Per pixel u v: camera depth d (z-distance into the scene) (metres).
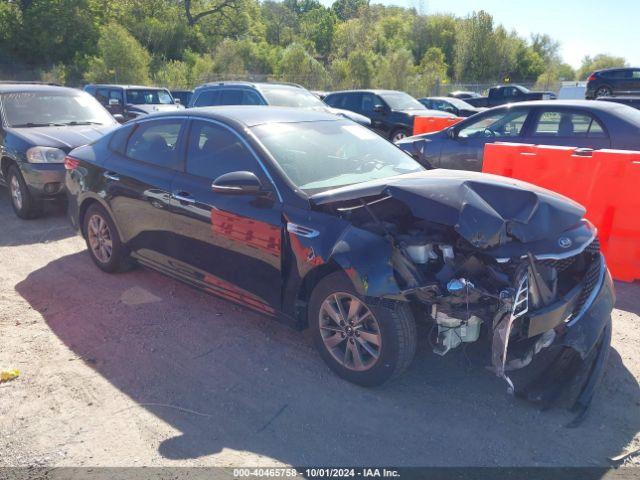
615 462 2.83
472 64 58.69
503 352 2.97
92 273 5.51
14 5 50.53
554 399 3.30
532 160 5.85
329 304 3.52
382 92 15.72
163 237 4.57
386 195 3.44
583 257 3.59
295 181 3.79
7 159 7.52
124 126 5.22
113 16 58.88
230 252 4.00
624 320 4.47
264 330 4.30
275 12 97.88
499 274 3.14
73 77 44.94
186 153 4.47
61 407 3.32
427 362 3.78
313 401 3.37
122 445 2.98
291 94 12.32
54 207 8.24
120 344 4.09
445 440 3.01
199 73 43.56
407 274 3.12
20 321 4.46
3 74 47.59
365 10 69.75
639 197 5.08
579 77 84.94
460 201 3.18
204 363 3.82
